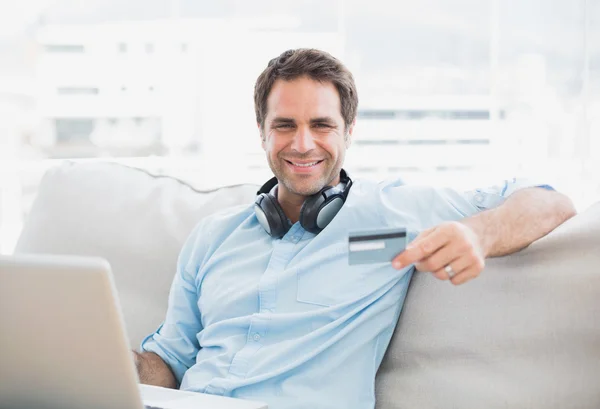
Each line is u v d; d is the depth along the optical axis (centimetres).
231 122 249
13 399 107
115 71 262
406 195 157
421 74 236
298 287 152
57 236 189
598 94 212
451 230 119
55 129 273
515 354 133
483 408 132
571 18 215
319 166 157
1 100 271
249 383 144
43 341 99
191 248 174
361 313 147
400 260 116
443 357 141
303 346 146
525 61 221
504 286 138
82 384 101
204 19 248
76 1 263
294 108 155
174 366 166
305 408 140
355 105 163
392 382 146
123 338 96
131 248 184
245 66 246
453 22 232
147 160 260
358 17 238
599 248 131
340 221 156
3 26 268
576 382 127
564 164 218
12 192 278
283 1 242
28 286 96
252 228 167
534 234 138
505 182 154
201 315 166
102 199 192
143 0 255
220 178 250
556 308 131
